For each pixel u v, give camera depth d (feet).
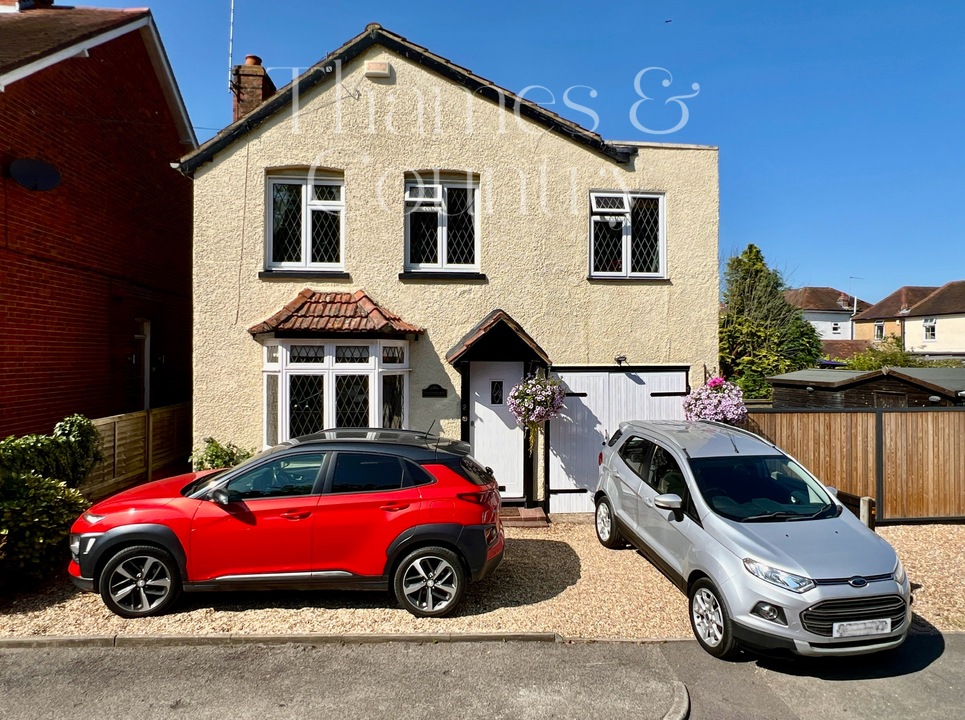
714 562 16.17
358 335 27.02
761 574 15.24
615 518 23.34
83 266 31.96
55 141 29.66
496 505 18.84
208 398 27.89
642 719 13.08
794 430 28.27
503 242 29.89
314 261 29.37
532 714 13.20
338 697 13.71
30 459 22.25
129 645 15.92
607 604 18.81
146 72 38.63
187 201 44.39
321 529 17.24
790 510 17.94
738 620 15.15
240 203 28.40
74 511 20.54
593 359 30.22
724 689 14.52
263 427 27.84
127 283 36.27
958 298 122.93
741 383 66.80
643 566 22.00
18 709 13.10
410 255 29.94
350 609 18.01
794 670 15.48
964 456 28.63
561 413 29.78
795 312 92.84
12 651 15.58
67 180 30.66
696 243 30.91
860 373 40.45
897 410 28.50
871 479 28.40
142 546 17.13
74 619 17.07
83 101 31.89
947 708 13.92
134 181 37.11
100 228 33.53
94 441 26.37
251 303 28.27
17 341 27.20
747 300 88.63
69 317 30.83
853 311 158.61
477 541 17.66
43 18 35.63
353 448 18.29
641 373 30.37
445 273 29.45
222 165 28.32
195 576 17.07
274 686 14.12
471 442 29.19
